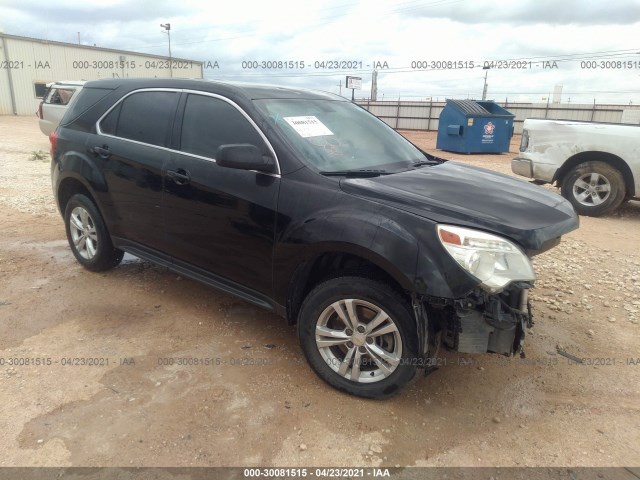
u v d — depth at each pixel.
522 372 3.41
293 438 2.70
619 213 8.23
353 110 4.25
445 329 2.83
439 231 2.68
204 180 3.52
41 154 12.98
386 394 2.95
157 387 3.08
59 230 6.30
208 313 4.07
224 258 3.53
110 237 4.53
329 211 2.97
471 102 19.30
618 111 29.31
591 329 4.04
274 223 3.17
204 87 3.76
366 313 2.99
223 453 2.58
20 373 3.18
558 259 5.73
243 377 3.22
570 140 7.91
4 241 5.79
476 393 3.16
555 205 3.18
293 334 3.79
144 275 4.82
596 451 2.69
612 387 3.27
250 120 3.43
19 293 4.35
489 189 3.26
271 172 3.23
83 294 4.36
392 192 2.96
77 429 2.70
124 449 2.57
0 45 29.92
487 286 2.61
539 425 2.89
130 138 4.12
